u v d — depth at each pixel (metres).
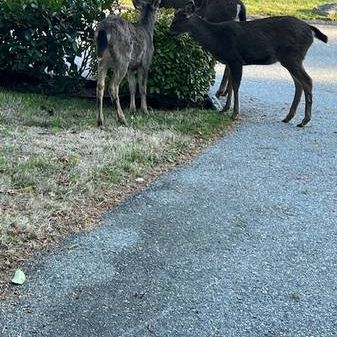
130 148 3.70
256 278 2.48
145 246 2.67
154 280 2.42
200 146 4.00
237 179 3.48
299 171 3.67
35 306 2.23
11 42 4.64
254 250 2.70
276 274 2.52
